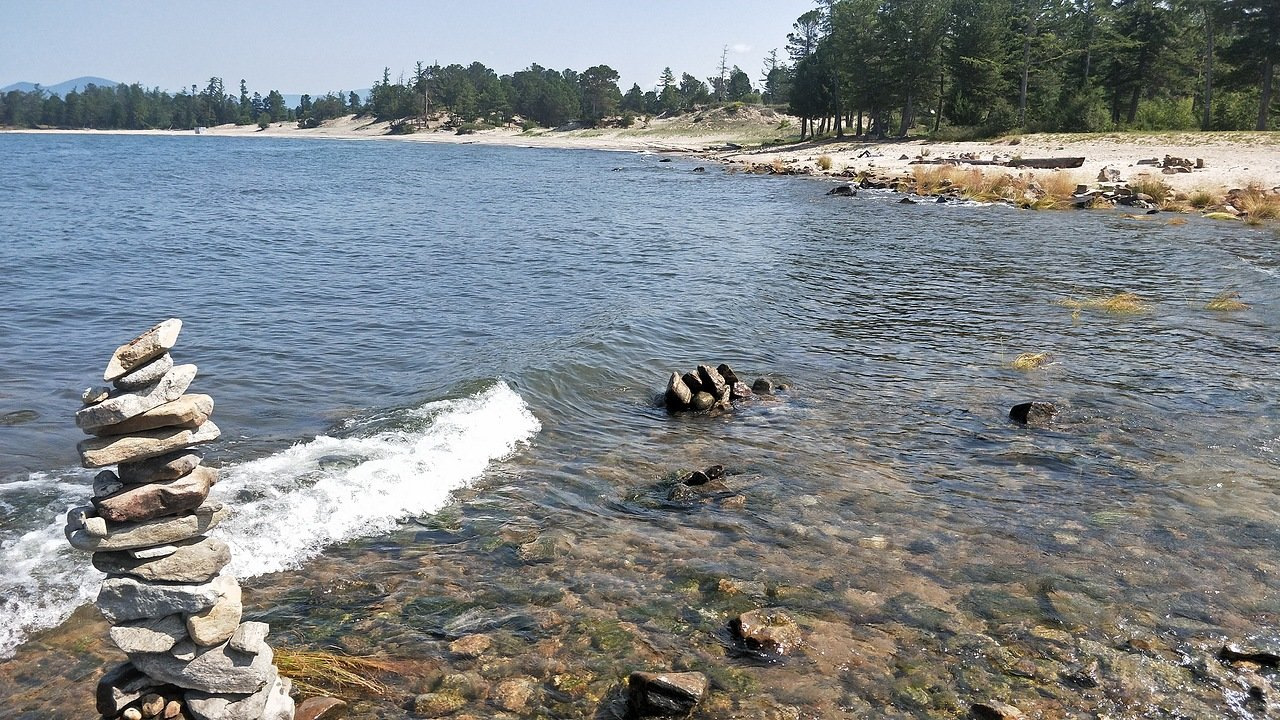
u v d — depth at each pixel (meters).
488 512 7.20
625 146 119.19
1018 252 23.39
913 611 5.67
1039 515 7.24
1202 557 6.43
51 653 5.04
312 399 10.12
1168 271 20.12
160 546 3.87
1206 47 71.50
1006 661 5.09
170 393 3.79
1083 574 6.17
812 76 92.81
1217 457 8.59
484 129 163.00
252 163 75.56
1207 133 54.12
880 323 15.02
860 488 7.87
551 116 163.75
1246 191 32.69
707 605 5.74
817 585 6.02
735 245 24.91
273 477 7.48
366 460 8.01
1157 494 7.66
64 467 7.86
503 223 30.75
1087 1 83.12
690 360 12.55
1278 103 71.19
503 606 5.70
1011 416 9.98
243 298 16.50
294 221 31.00
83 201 37.56
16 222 28.95
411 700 4.70
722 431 9.56
